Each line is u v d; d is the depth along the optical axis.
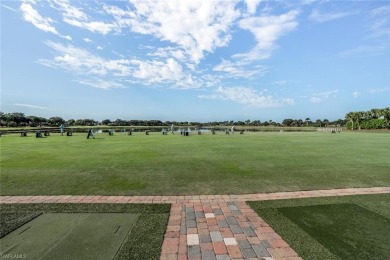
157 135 27.14
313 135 27.81
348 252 2.79
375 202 4.45
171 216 3.87
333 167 7.67
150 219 3.74
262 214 3.93
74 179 6.14
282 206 4.29
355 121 49.16
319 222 3.60
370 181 5.98
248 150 12.14
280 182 5.89
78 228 3.40
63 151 11.62
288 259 2.68
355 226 3.46
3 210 4.05
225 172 6.95
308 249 2.87
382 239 3.08
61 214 3.89
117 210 4.09
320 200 4.58
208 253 2.81
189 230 3.38
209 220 3.72
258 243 3.03
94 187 5.44
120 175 6.57
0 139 20.08
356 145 14.88
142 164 8.12
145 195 4.91
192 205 4.37
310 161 8.76
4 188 5.34
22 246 2.92
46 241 3.04
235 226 3.51
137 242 3.04
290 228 3.42
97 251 2.82
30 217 3.76
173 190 5.25
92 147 13.49
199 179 6.17
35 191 5.12
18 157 9.63
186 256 2.75
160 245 2.98
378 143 16.33
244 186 5.55
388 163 8.35
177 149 12.54
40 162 8.48
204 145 14.77
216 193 5.07
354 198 4.68
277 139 20.44
